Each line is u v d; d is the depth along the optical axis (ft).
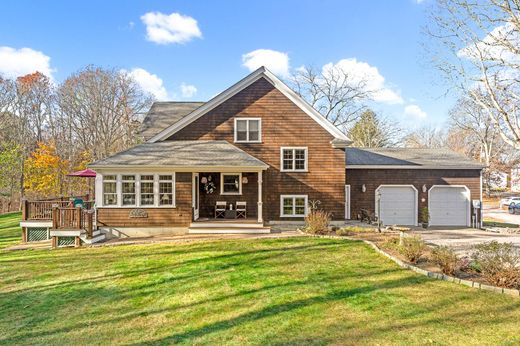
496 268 21.75
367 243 35.37
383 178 57.62
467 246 36.58
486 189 138.51
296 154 52.34
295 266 27.27
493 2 38.99
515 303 18.58
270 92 52.26
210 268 27.43
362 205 57.57
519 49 39.22
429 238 43.24
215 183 52.54
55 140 115.96
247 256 31.04
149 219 44.78
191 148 49.14
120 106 123.24
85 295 22.31
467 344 14.07
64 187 103.60
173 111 62.34
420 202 57.36
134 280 25.22
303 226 49.52
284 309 18.35
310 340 14.66
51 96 124.57
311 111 52.11
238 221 45.60
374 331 15.42
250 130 52.29
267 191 52.21
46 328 17.33
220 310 18.75
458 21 42.39
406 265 26.27
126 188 44.88
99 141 118.73
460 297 19.62
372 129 131.64
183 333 16.03
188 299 20.80
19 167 103.71
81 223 40.37
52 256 34.65
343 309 18.12
